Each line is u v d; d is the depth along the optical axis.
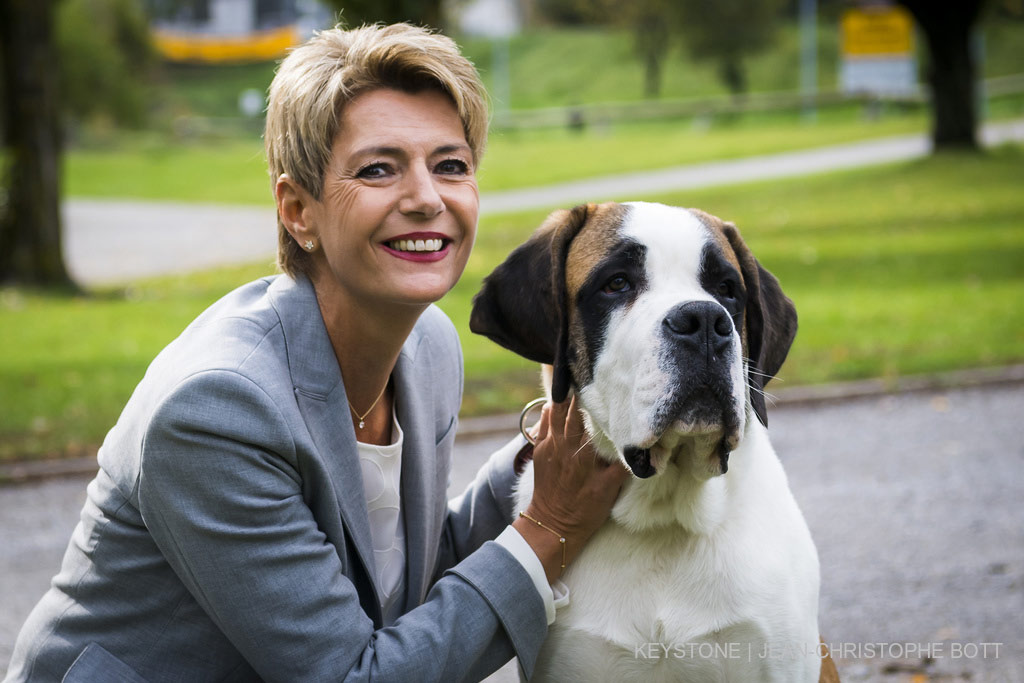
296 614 2.59
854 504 6.16
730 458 2.96
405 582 3.06
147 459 2.54
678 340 2.66
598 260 2.92
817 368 9.02
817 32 60.75
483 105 2.93
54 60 15.45
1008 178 20.55
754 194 21.00
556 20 79.44
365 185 2.70
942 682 4.09
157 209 25.19
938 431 7.49
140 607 2.69
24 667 2.75
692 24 50.78
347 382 2.96
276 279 3.00
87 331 11.62
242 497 2.55
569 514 2.87
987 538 5.57
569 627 2.94
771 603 2.88
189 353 2.67
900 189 20.25
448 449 3.25
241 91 64.94
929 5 24.41
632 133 38.94
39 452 7.55
